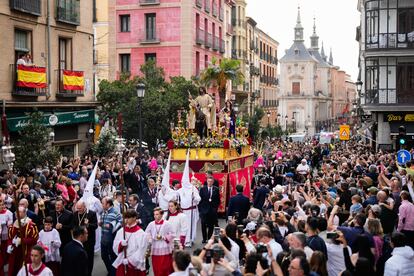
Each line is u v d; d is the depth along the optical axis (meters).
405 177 17.84
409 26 38.06
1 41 24.45
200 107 22.47
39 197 15.03
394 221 13.27
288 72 121.94
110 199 13.52
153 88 34.62
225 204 21.16
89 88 31.45
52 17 28.02
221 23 55.62
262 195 17.64
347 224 11.96
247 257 8.21
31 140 21.22
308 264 7.45
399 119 38.00
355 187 15.82
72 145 30.12
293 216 12.27
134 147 33.12
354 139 67.06
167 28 44.94
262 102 85.00
